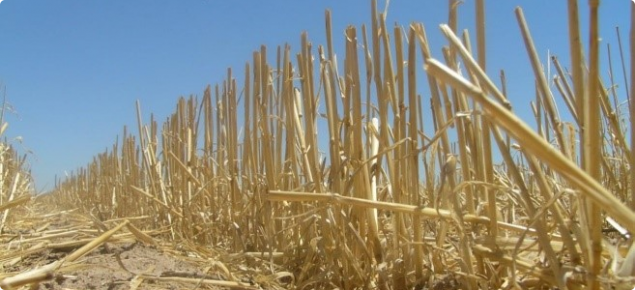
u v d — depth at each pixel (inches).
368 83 21.7
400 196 20.6
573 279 13.4
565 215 15.0
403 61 20.0
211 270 25.2
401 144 20.3
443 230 19.2
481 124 17.1
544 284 15.9
